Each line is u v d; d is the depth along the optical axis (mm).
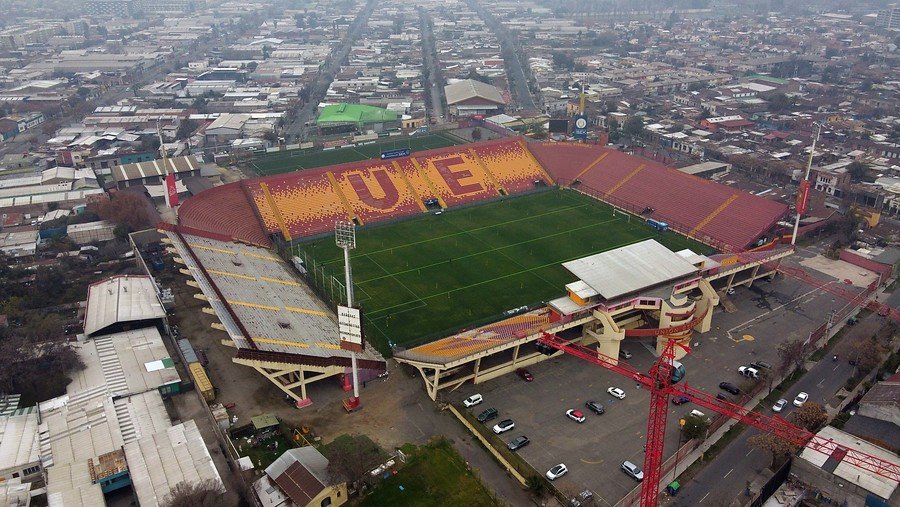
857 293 170500
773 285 175000
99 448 105438
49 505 91938
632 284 143875
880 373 130625
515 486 104250
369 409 122500
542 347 134125
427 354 129875
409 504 99750
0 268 174625
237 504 92562
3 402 119000
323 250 194750
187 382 126188
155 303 152250
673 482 102562
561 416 121062
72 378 125500
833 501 100938
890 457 104062
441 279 175250
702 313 150125
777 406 122250
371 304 161125
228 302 139750
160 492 94750
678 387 128375
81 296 166750
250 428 114875
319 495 95375
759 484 104000
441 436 114812
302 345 129625
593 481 104812
